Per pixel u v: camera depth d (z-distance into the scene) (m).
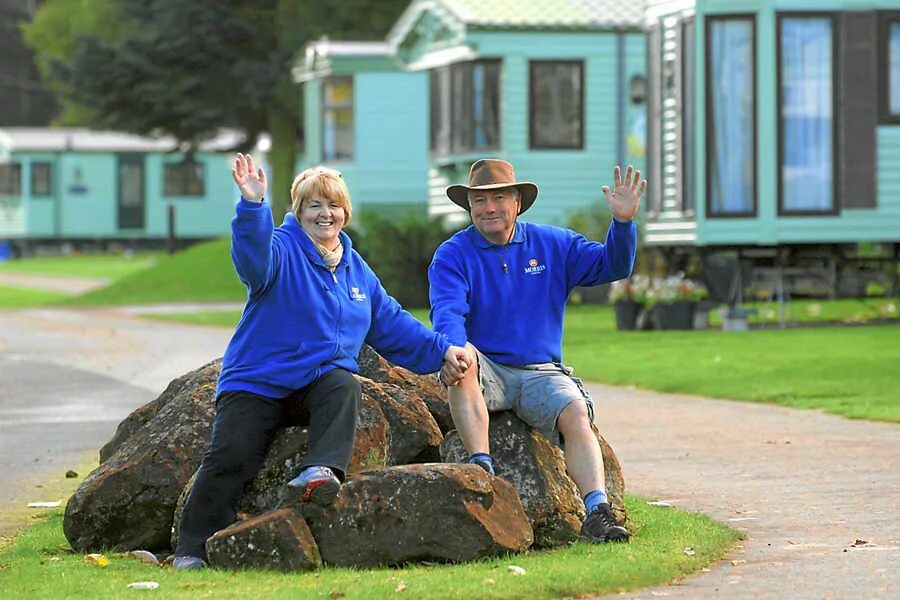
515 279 10.19
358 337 9.59
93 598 8.27
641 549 9.35
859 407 17.39
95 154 81.06
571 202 39.34
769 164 29.19
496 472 9.88
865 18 29.48
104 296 49.31
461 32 39.34
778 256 29.72
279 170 61.84
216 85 60.28
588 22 39.12
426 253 38.31
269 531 9.05
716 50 29.39
